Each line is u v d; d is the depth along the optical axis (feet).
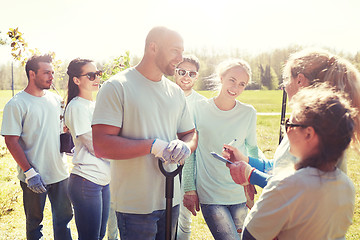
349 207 4.27
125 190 6.58
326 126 3.89
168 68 6.34
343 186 4.15
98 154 6.23
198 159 8.69
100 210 8.93
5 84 167.02
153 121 6.45
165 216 6.72
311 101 4.09
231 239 7.90
